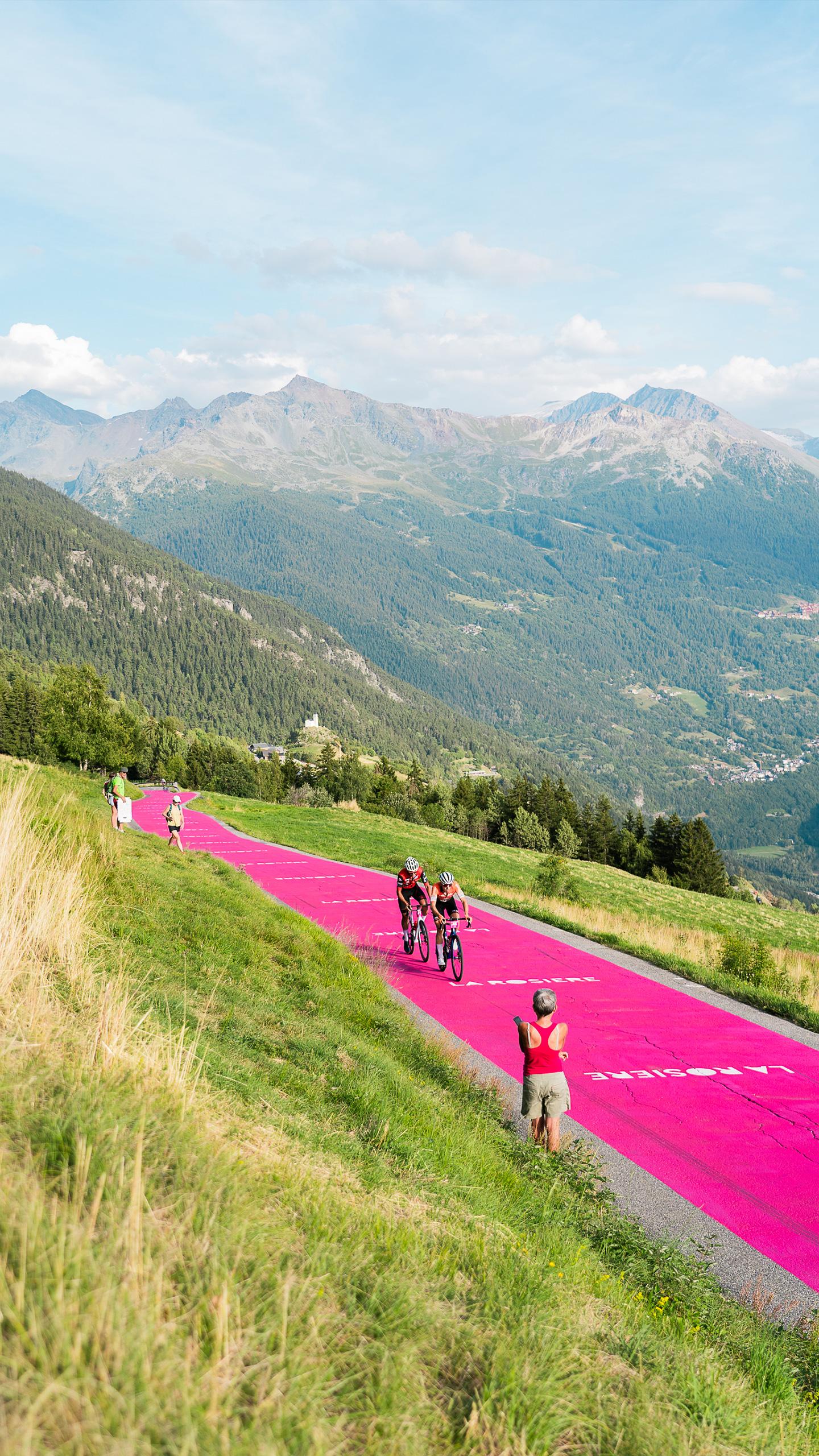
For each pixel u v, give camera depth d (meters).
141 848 15.85
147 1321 2.23
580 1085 10.18
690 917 47.81
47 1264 2.23
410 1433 2.50
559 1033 7.81
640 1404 3.30
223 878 16.84
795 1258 6.56
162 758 130.12
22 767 22.42
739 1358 4.76
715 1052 11.51
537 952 16.91
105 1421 1.86
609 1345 3.99
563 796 101.69
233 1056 6.67
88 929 8.02
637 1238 6.18
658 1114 9.39
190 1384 2.12
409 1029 10.78
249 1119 5.13
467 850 48.19
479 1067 10.37
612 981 15.00
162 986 7.76
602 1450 2.95
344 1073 7.50
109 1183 2.93
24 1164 2.90
